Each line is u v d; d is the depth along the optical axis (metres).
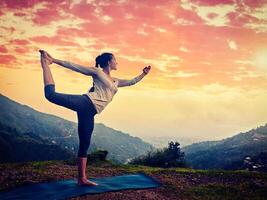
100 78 4.97
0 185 4.95
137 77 5.59
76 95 4.83
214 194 4.91
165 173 6.07
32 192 4.57
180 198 4.66
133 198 4.47
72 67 4.91
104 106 4.99
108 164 7.27
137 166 7.17
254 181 5.61
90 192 4.53
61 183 4.98
